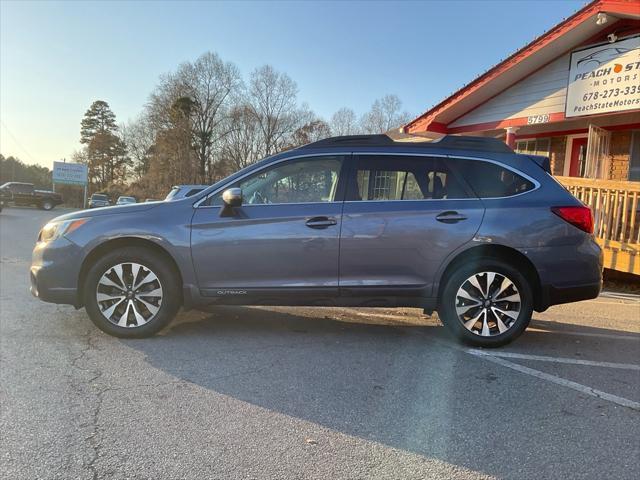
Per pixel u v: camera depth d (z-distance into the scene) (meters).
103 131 82.25
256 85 63.91
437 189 4.48
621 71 9.09
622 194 8.12
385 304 4.48
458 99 11.90
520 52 10.30
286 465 2.52
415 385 3.59
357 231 4.34
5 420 2.93
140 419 2.98
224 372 3.77
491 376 3.80
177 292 4.49
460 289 4.40
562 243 4.34
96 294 4.45
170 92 62.06
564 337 5.00
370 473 2.47
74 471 2.43
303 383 3.58
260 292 4.43
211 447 2.68
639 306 6.75
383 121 56.66
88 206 49.03
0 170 89.50
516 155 4.61
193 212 4.46
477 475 2.47
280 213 4.40
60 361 3.92
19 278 7.56
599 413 3.19
